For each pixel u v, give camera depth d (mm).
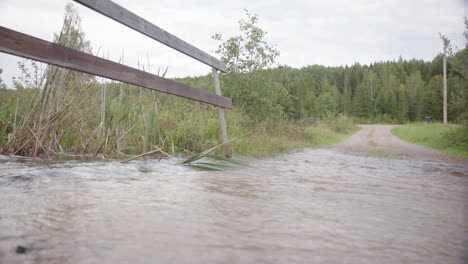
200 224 1465
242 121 9359
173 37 4293
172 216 1576
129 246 1137
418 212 1948
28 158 3949
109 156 4742
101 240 1183
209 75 10914
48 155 4188
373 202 2219
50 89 4422
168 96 6586
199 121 7328
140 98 5641
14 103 5234
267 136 8898
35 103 4480
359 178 3566
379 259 1136
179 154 5891
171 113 7184
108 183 2453
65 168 3023
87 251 1070
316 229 1484
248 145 7105
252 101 12594
